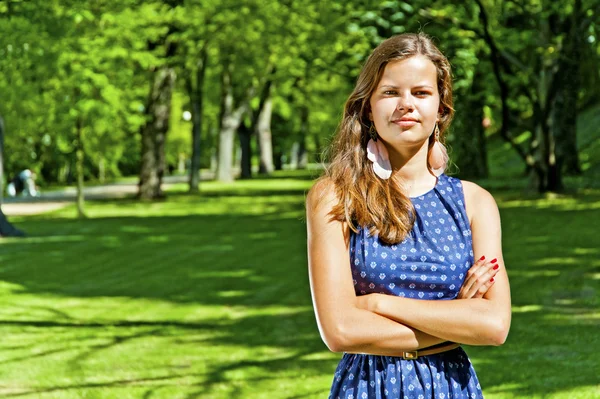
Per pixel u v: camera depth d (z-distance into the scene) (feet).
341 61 97.55
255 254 63.72
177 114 269.03
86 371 30.96
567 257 53.93
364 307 9.86
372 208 10.06
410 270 10.01
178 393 27.89
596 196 95.96
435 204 10.36
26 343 35.73
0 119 81.41
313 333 36.35
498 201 96.17
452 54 81.76
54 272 56.90
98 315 41.68
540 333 33.88
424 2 81.15
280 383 28.78
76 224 92.94
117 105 96.94
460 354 10.32
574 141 125.80
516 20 99.09
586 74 125.80
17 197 160.76
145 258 63.10
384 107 10.07
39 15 83.97
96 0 100.58
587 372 28.17
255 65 156.46
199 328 38.06
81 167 103.55
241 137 206.80
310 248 10.21
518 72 102.89
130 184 216.13
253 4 125.59
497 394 26.27
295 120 248.32
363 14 80.79
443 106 10.50
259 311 41.60
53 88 95.66
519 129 176.55
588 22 88.99
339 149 10.41
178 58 124.98
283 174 222.48
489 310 9.89
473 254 10.37
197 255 64.03
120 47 98.99
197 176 151.53
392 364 10.02
